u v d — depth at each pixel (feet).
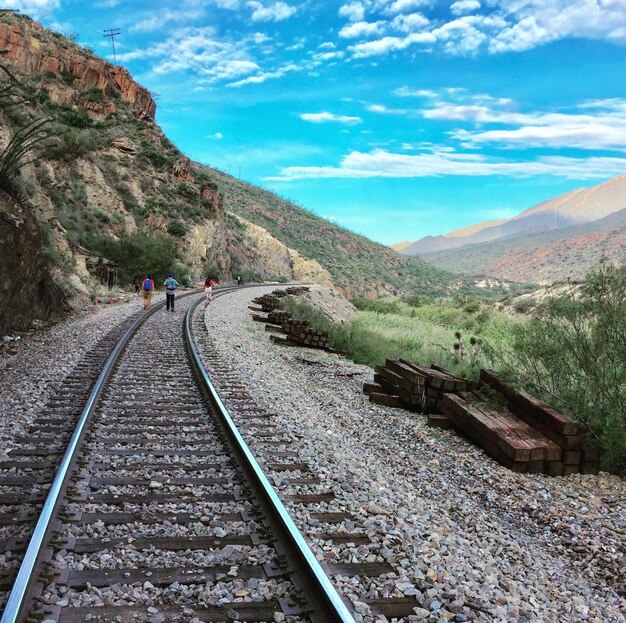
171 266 142.61
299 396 36.06
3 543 12.94
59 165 155.02
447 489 22.76
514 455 24.89
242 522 14.88
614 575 16.62
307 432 25.66
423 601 11.88
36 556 11.64
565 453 25.08
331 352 65.31
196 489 17.06
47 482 16.84
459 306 202.80
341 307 172.24
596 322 28.96
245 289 159.33
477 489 23.06
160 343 48.21
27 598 10.58
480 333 67.56
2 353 40.73
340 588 11.94
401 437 29.96
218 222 228.22
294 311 87.71
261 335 69.87
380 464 24.32
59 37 233.96
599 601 14.97
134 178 196.65
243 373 38.32
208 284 100.58
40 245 55.47
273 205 629.92
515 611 12.28
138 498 16.07
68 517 14.47
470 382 34.88
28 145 53.36
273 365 47.60
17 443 20.68
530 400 27.91
